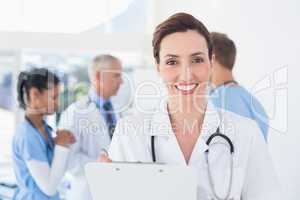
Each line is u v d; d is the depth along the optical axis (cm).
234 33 227
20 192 163
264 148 117
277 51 192
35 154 157
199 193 111
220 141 113
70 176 184
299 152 178
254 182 115
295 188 180
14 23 261
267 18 199
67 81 220
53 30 266
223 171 112
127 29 288
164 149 113
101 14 277
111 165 94
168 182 94
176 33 107
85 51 274
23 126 161
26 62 265
